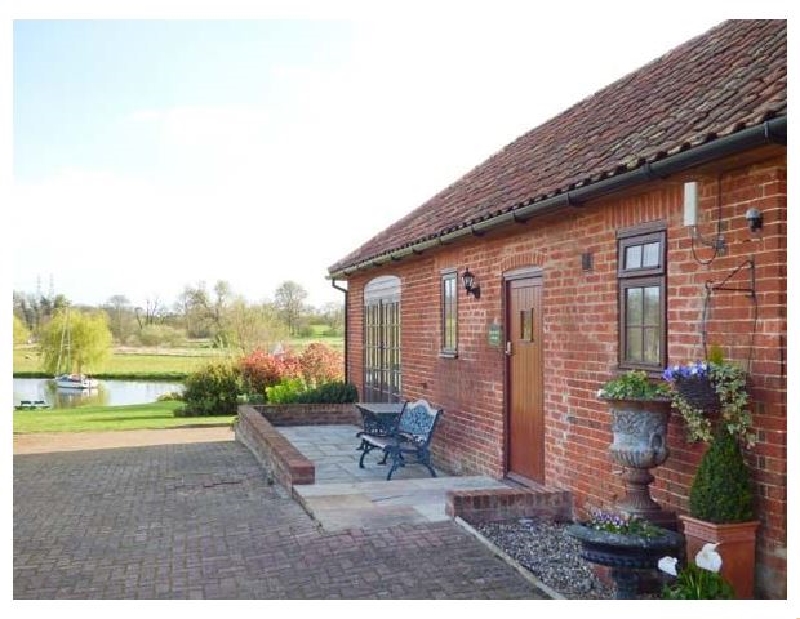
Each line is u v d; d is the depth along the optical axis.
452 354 12.83
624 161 7.21
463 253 12.40
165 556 8.05
